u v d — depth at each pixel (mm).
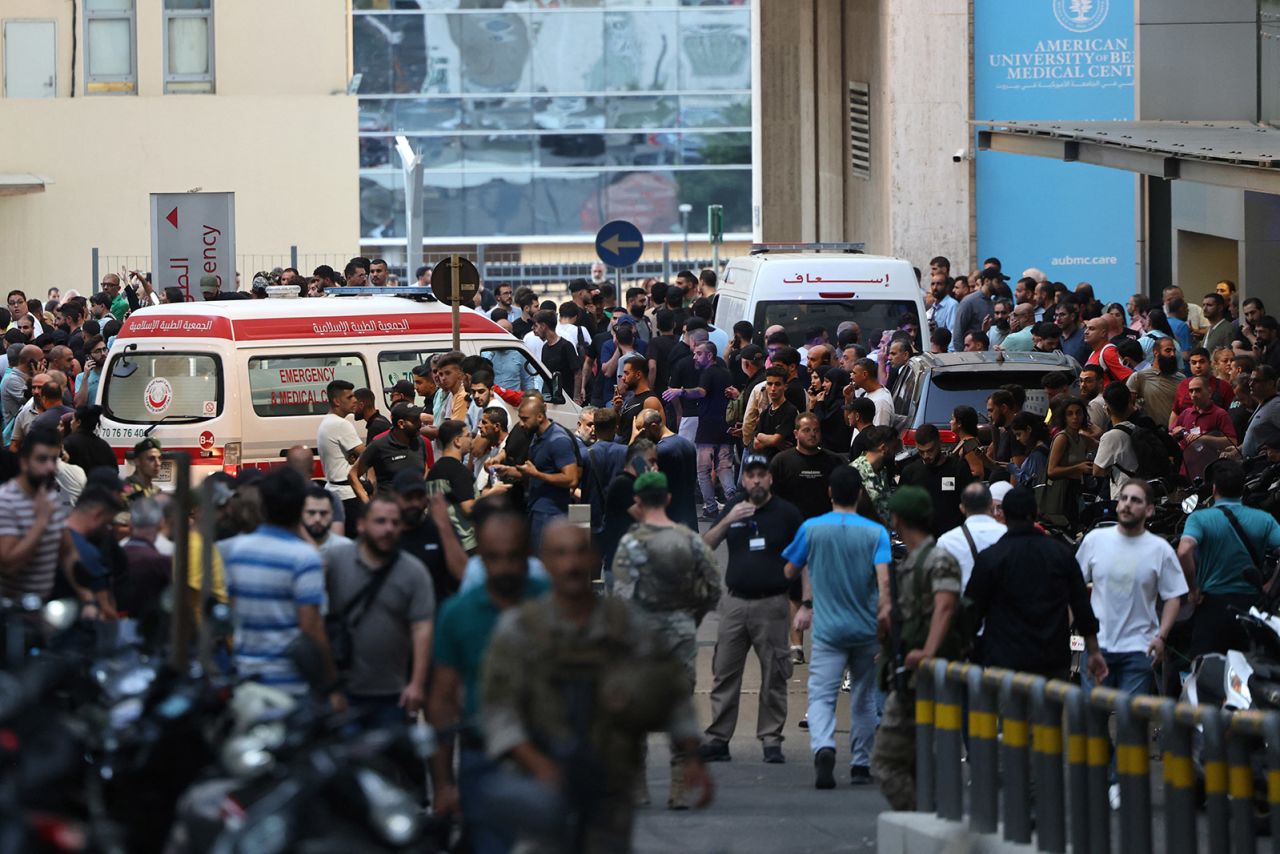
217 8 119688
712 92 197000
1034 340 55000
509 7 193750
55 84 119875
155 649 25484
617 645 18828
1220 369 55062
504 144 195375
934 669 26406
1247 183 48500
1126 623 31141
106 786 21547
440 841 19984
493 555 20562
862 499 40000
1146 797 23016
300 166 119375
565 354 71000
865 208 99625
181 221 78250
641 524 29859
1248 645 33375
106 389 50625
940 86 88562
